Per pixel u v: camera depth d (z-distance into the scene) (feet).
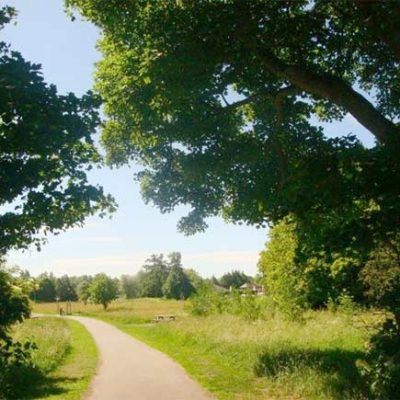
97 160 31.30
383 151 32.50
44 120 27.78
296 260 38.73
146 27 39.09
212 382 48.06
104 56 45.42
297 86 42.06
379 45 45.91
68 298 476.13
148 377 53.31
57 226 31.48
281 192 37.40
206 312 150.51
